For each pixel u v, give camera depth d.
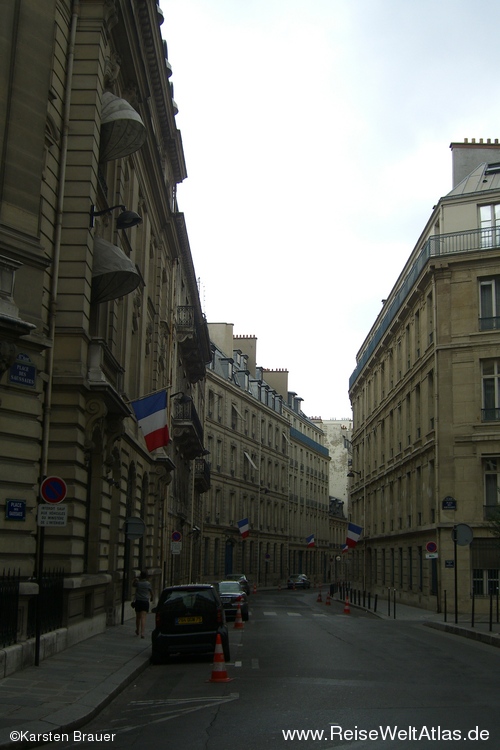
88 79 17.50
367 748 7.82
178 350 42.97
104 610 19.94
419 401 39.88
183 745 8.13
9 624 12.22
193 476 51.00
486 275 34.34
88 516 18.77
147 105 24.41
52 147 16.27
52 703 9.83
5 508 12.92
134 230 25.00
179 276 43.41
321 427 117.56
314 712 9.86
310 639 20.78
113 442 19.08
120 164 21.45
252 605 43.38
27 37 14.05
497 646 19.34
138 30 21.23
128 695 11.69
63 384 16.16
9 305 12.98
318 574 99.50
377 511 52.44
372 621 29.05
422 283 37.41
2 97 13.62
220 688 12.14
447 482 33.66
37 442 13.81
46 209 15.97
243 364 78.19
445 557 33.09
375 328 55.50
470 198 35.78
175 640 15.46
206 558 62.59
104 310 20.50
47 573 14.84
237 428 71.56
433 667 14.76
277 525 83.56
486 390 33.88
